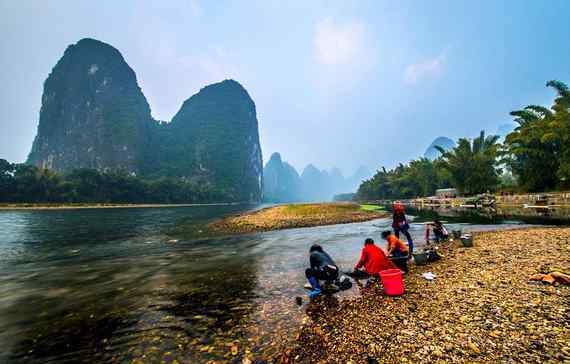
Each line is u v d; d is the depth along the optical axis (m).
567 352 3.40
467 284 6.29
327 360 3.78
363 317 5.09
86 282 8.53
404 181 85.75
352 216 32.75
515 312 4.63
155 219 39.59
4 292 7.59
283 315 5.48
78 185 101.62
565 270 6.43
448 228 17.72
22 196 87.44
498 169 48.06
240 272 9.25
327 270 6.69
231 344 4.41
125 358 4.12
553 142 34.22
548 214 23.17
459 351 3.68
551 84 33.16
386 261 7.43
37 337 4.92
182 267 10.31
